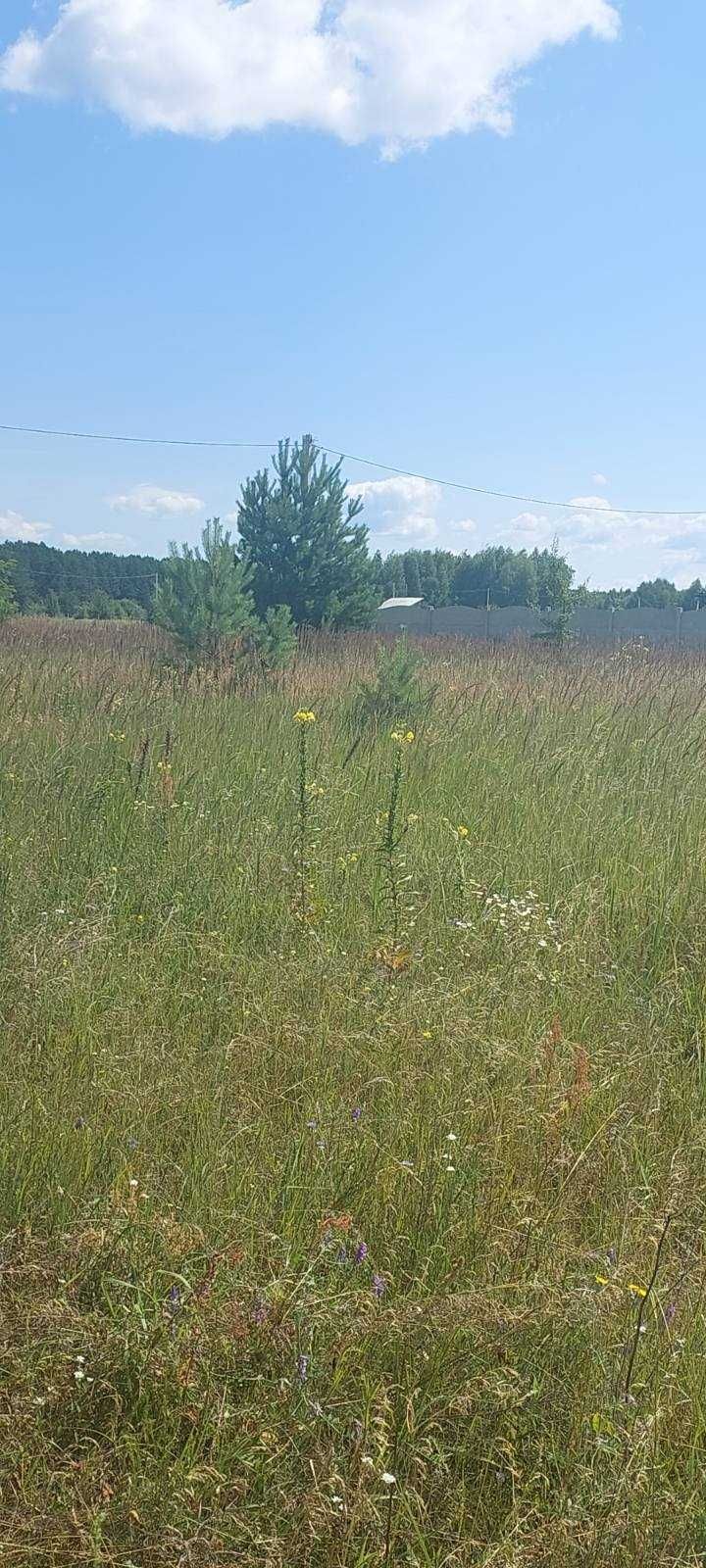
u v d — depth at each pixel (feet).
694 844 20.42
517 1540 6.60
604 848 20.52
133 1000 13.70
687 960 16.14
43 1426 7.27
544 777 25.57
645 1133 11.41
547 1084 11.72
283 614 45.19
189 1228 9.02
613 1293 8.31
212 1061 12.42
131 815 21.18
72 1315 7.92
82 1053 12.44
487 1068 12.16
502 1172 10.41
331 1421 7.17
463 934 16.35
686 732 30.30
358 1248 8.90
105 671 40.50
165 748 26.11
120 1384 7.51
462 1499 6.91
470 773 26.00
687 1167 10.71
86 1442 7.21
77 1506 6.68
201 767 25.03
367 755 27.58
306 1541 6.47
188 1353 7.53
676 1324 8.43
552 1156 10.57
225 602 44.14
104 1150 10.36
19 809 21.42
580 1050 12.04
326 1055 12.50
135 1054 12.30
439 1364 7.72
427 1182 9.87
